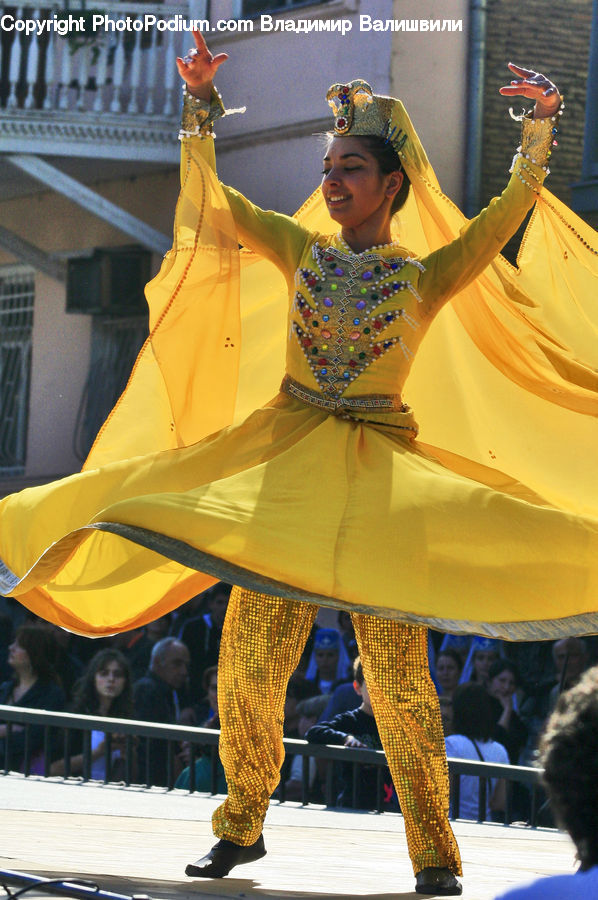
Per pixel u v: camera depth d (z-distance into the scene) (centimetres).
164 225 3297
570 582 793
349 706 1548
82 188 3125
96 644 2183
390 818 1260
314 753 1321
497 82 2959
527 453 962
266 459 830
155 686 1730
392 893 776
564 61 2997
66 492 848
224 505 769
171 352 875
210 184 873
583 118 3005
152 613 966
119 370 3397
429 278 851
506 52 2962
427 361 955
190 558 738
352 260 841
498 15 2953
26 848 873
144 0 3144
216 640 2025
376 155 850
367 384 834
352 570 754
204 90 878
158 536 748
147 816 1127
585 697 430
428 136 2895
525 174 858
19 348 3591
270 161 3052
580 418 959
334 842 1041
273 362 972
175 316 873
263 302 977
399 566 760
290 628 802
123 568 869
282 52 3019
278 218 891
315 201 960
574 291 957
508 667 1733
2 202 3616
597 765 417
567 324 949
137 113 3142
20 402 3569
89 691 1675
